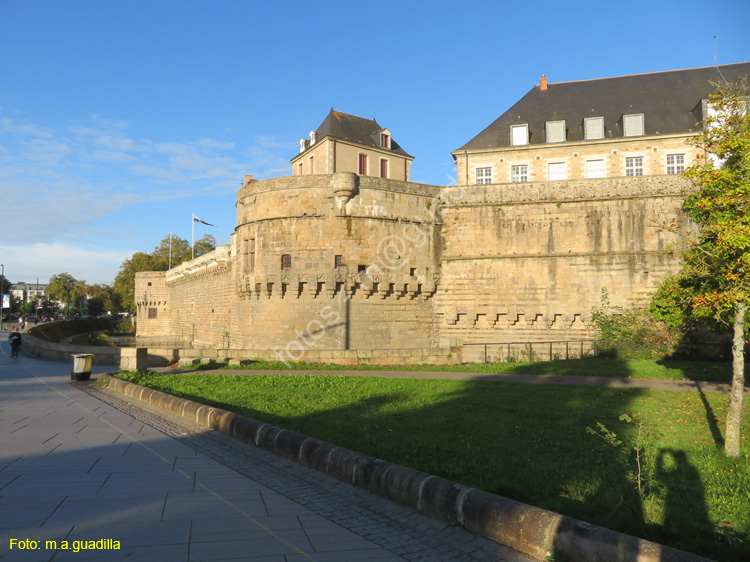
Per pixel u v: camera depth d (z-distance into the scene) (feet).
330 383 51.78
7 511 17.03
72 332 210.79
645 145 109.40
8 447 26.16
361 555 14.64
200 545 14.80
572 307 86.84
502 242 91.71
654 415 34.27
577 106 120.37
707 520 16.99
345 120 141.79
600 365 64.80
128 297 275.39
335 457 22.74
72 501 18.24
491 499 16.56
